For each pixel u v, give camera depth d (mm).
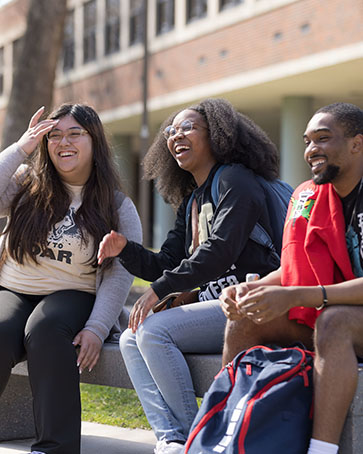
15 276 3732
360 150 2846
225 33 18438
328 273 2857
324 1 15398
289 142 18406
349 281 2699
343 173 2846
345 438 2631
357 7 14641
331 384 2553
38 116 3820
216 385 2777
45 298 3566
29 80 11953
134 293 10609
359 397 2623
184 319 3197
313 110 19703
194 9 19812
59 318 3365
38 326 3314
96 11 25062
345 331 2576
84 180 3787
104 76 24375
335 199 2898
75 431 3236
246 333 2914
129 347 3283
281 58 16609
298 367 2627
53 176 3744
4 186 3697
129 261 3535
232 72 18219
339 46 15102
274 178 3631
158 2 21312
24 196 3756
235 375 2764
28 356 3301
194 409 3135
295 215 2992
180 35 20172
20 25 28859
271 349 2771
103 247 3451
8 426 4176
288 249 2963
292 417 2576
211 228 3488
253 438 2549
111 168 3836
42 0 11953
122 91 23359
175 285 3252
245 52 17734
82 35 25984
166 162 4047
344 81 16734
